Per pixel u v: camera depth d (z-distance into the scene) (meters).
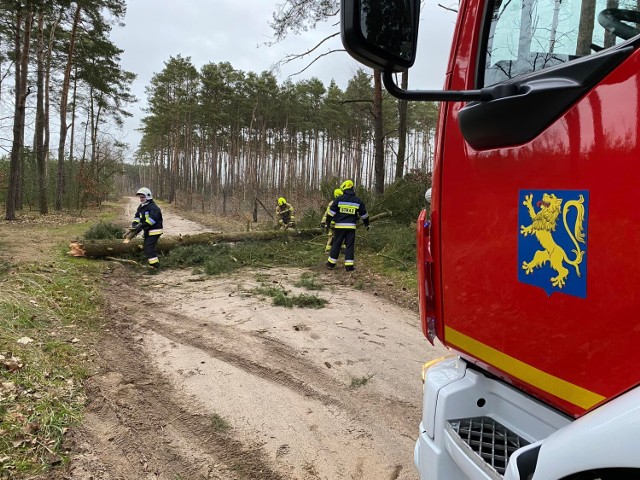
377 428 3.27
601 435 0.99
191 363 4.37
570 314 1.17
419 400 3.68
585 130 1.11
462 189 1.55
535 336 1.29
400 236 9.70
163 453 2.96
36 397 3.44
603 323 1.09
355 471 2.79
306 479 2.72
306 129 46.81
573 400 1.19
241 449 3.01
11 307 5.20
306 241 11.36
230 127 48.31
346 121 43.94
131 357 4.49
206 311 6.11
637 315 1.01
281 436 3.16
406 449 3.02
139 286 7.65
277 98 45.12
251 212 30.31
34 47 24.44
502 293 1.40
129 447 3.00
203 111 43.75
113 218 24.16
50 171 28.20
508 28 1.50
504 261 1.38
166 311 6.13
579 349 1.16
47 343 4.50
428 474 1.68
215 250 10.10
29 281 6.50
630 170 1.01
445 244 1.66
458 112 1.48
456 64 1.63
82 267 8.49
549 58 1.43
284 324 5.52
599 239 1.08
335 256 8.88
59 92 28.81
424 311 1.79
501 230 1.39
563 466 1.06
